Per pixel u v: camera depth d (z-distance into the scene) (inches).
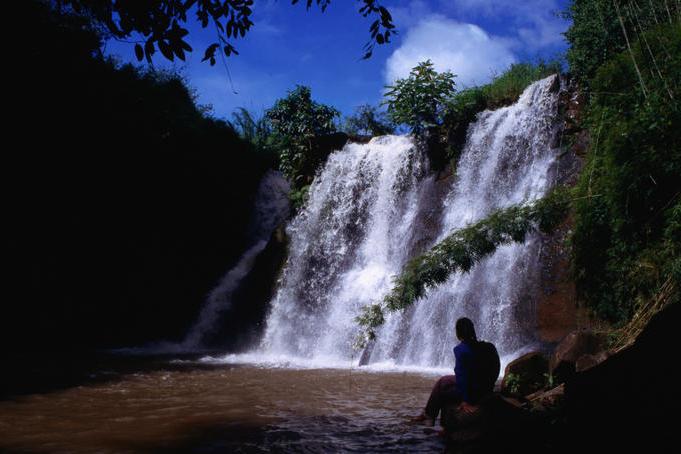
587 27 530.0
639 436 161.9
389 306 370.9
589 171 395.2
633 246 350.9
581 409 187.0
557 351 291.0
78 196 698.2
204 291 812.6
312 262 716.0
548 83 570.6
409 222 655.1
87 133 695.1
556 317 445.7
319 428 255.4
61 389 370.3
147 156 757.3
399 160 698.8
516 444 200.5
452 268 367.9
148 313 757.3
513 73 658.8
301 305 683.4
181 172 797.9
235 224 877.2
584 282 407.2
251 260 837.2
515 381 289.7
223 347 725.3
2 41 612.1
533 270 476.4
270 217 894.4
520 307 472.4
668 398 162.2
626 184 345.1
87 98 689.0
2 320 627.8
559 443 188.9
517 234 374.3
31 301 652.7
